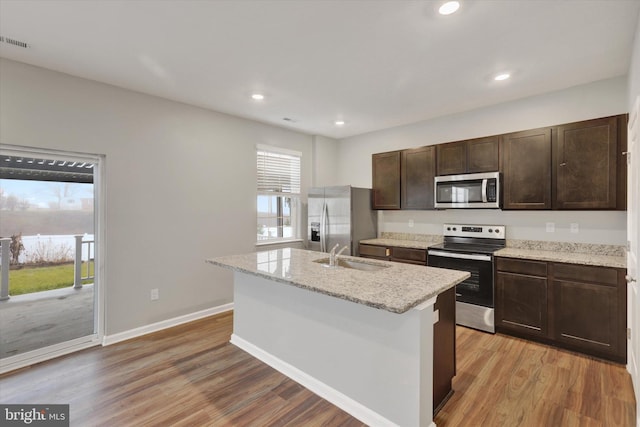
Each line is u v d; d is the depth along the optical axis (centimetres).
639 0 179
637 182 192
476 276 326
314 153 512
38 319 292
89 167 302
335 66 266
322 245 460
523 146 319
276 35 218
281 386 234
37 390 227
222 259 286
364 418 197
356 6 186
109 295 304
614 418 193
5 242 271
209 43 228
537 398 213
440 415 197
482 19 199
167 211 343
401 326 179
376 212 479
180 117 354
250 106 368
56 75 271
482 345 292
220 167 390
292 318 245
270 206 471
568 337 275
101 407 209
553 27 208
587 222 310
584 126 283
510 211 360
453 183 366
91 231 304
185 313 360
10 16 194
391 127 466
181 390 228
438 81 298
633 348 220
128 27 207
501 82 301
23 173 270
